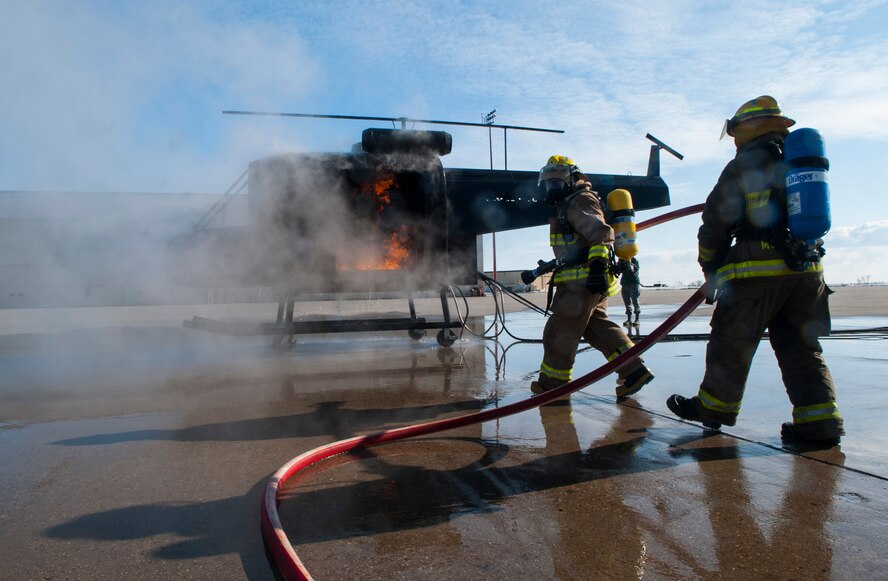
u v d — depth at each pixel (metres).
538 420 3.18
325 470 2.40
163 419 3.24
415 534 1.79
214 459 2.53
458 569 1.57
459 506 2.01
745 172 2.57
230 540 1.75
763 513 1.89
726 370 2.71
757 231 2.59
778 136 2.66
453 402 3.64
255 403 3.65
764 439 2.75
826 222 2.35
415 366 5.12
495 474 2.33
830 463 2.38
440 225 5.00
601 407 3.49
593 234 3.19
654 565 1.57
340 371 4.88
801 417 2.64
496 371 4.82
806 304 2.63
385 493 2.14
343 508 2.00
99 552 1.67
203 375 4.73
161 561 1.62
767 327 2.81
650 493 2.09
